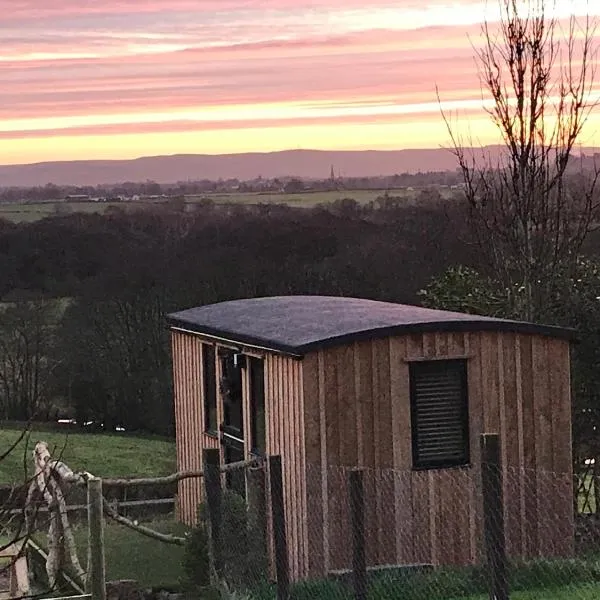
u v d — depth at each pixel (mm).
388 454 11719
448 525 11812
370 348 11703
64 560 11203
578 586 10320
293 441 11781
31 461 24266
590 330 15625
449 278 18344
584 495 15258
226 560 10961
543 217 16016
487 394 12141
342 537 11438
